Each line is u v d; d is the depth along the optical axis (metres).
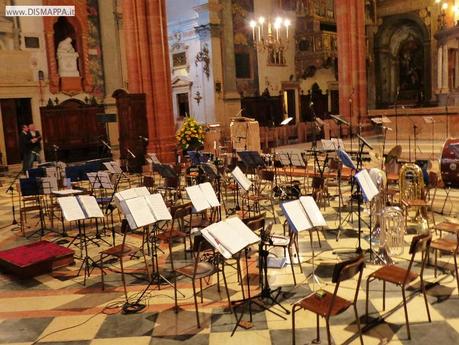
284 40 30.16
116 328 6.08
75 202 7.89
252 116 28.73
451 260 7.88
